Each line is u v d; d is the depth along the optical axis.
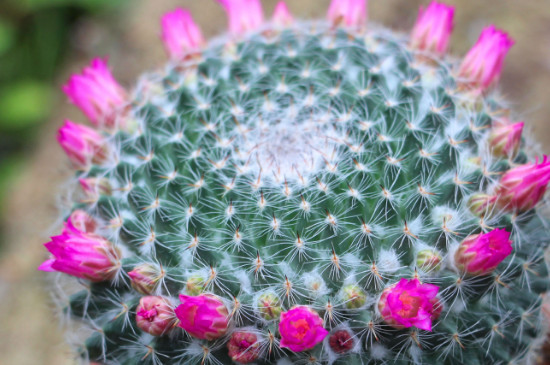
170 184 0.19
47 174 0.34
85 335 0.20
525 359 0.19
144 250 0.19
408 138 0.19
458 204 0.19
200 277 0.18
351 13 0.23
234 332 0.18
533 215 0.19
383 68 0.21
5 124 0.35
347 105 0.20
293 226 0.18
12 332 0.29
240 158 0.19
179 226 0.19
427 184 0.19
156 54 0.35
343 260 0.18
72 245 0.19
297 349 0.17
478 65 0.21
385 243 0.18
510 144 0.19
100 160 0.21
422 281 0.18
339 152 0.19
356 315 0.18
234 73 0.21
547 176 0.19
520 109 0.29
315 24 0.23
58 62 0.38
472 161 0.19
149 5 0.37
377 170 0.19
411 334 0.18
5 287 0.30
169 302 0.18
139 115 0.21
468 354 0.18
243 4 0.23
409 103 0.20
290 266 0.18
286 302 0.18
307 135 0.19
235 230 0.18
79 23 0.38
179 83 0.21
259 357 0.18
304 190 0.18
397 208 0.18
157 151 0.20
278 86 0.20
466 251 0.18
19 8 0.36
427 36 0.22
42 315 0.29
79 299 0.19
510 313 0.19
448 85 0.20
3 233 0.33
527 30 0.31
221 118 0.20
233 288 0.18
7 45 0.35
